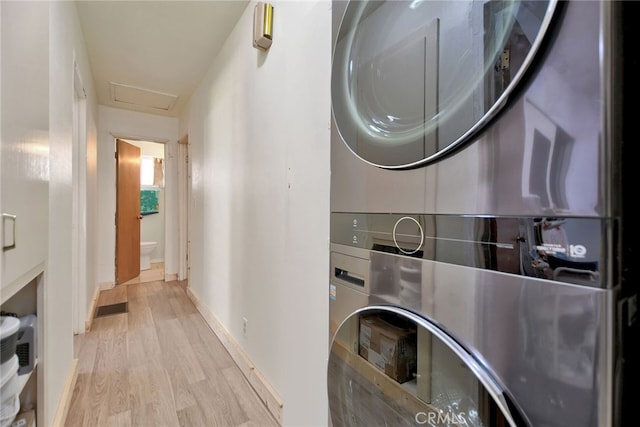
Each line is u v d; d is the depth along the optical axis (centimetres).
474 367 51
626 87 39
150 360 209
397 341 69
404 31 69
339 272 89
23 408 120
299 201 131
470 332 52
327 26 114
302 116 129
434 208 60
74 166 246
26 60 98
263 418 153
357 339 82
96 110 346
